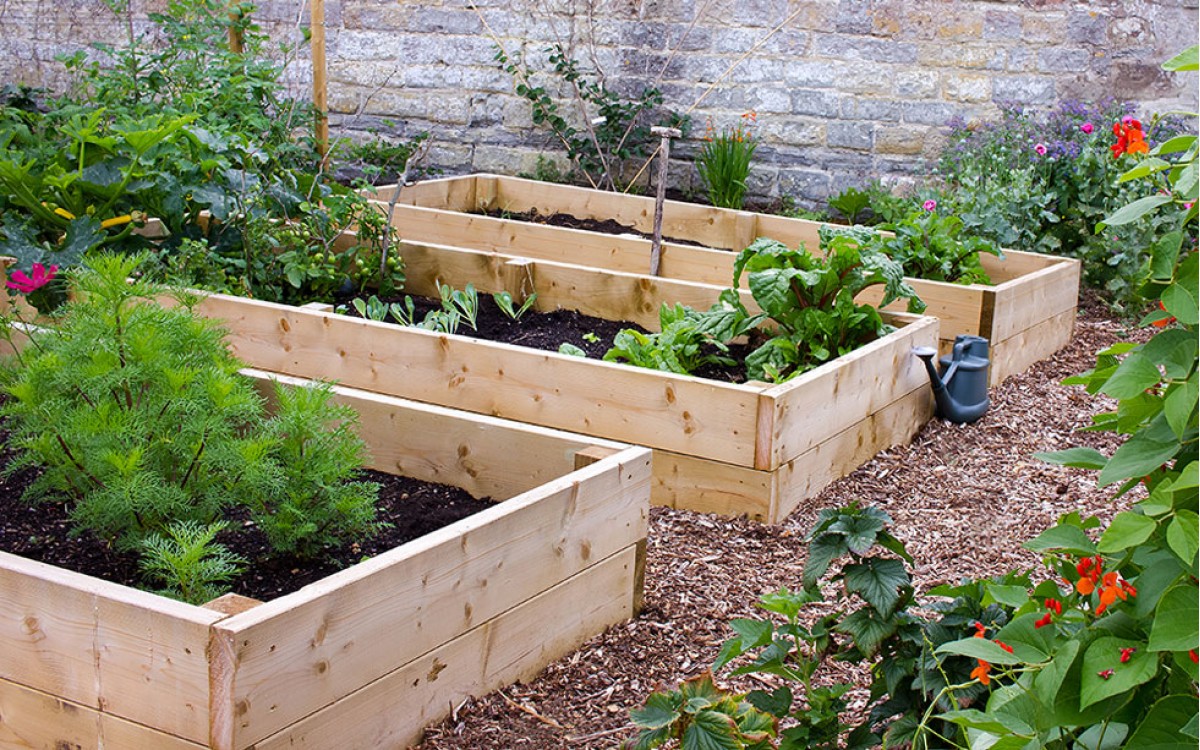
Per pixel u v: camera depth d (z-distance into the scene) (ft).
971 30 28.73
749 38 30.04
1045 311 20.44
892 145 29.60
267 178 20.29
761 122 30.35
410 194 27.14
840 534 7.64
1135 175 5.77
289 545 9.93
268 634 7.61
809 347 16.78
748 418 13.34
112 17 34.14
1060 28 28.43
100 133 22.17
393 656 8.67
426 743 9.03
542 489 10.08
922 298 18.98
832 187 30.07
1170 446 5.52
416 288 21.22
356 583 8.23
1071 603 6.32
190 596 8.92
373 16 32.27
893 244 20.98
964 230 23.93
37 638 8.23
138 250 18.39
